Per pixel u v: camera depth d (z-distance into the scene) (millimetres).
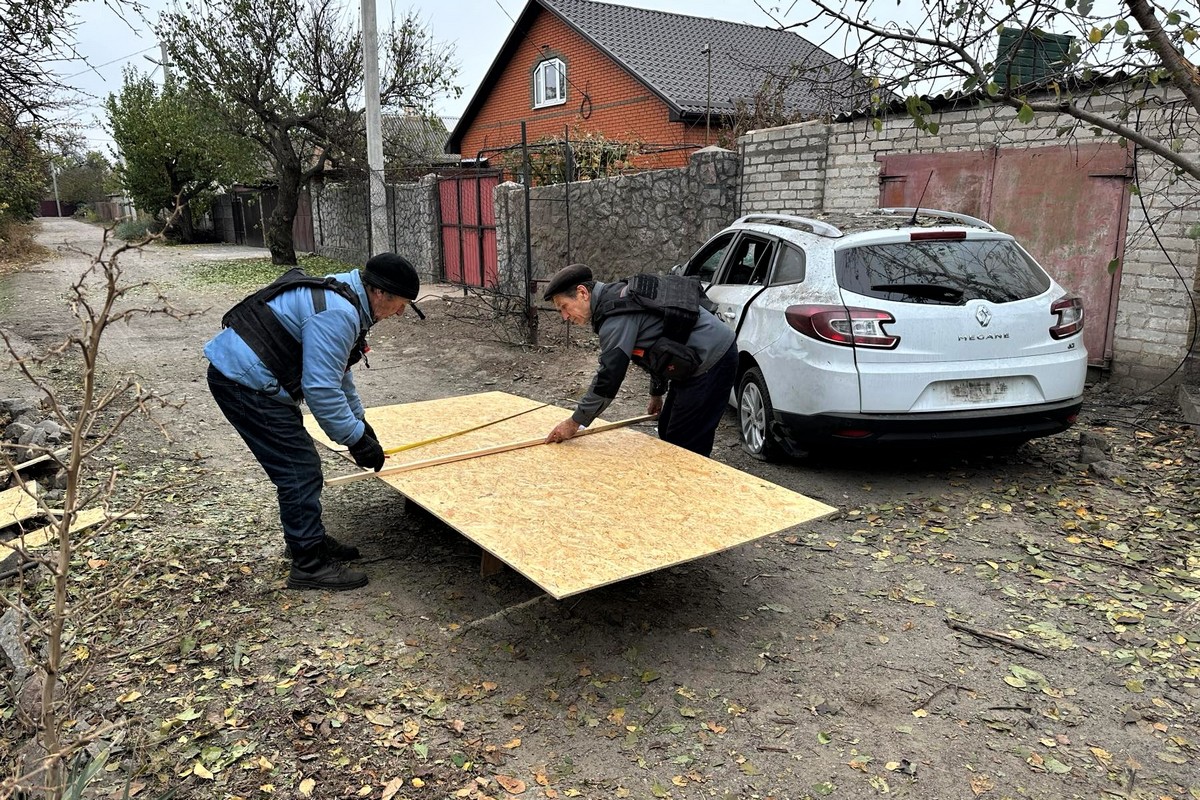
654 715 3105
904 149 8945
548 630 3701
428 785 2768
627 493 3855
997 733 2977
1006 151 8008
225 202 34438
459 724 3059
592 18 22828
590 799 2697
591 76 22422
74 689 2658
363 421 3967
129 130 30688
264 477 5734
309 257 23266
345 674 3379
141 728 3049
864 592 4012
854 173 9492
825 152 9805
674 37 23109
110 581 4152
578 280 4176
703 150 11297
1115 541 4480
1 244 25109
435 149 25578
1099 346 7656
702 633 3660
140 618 3824
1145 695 3172
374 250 16422
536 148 14508
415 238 17750
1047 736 2953
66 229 43750
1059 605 3852
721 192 11203
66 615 2266
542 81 24469
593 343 10367
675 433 4629
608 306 4195
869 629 3678
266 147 20891
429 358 10148
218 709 3168
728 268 6582
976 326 4988
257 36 18719
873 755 2873
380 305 3807
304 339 3645
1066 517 4797
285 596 4023
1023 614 3779
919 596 3959
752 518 3562
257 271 20578
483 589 4090
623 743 2959
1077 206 7586
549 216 13430
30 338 11398
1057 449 5969
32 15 8328
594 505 3717
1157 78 4562
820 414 5098
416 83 19984
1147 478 5344
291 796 2725
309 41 19172
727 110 19078
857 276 5145
